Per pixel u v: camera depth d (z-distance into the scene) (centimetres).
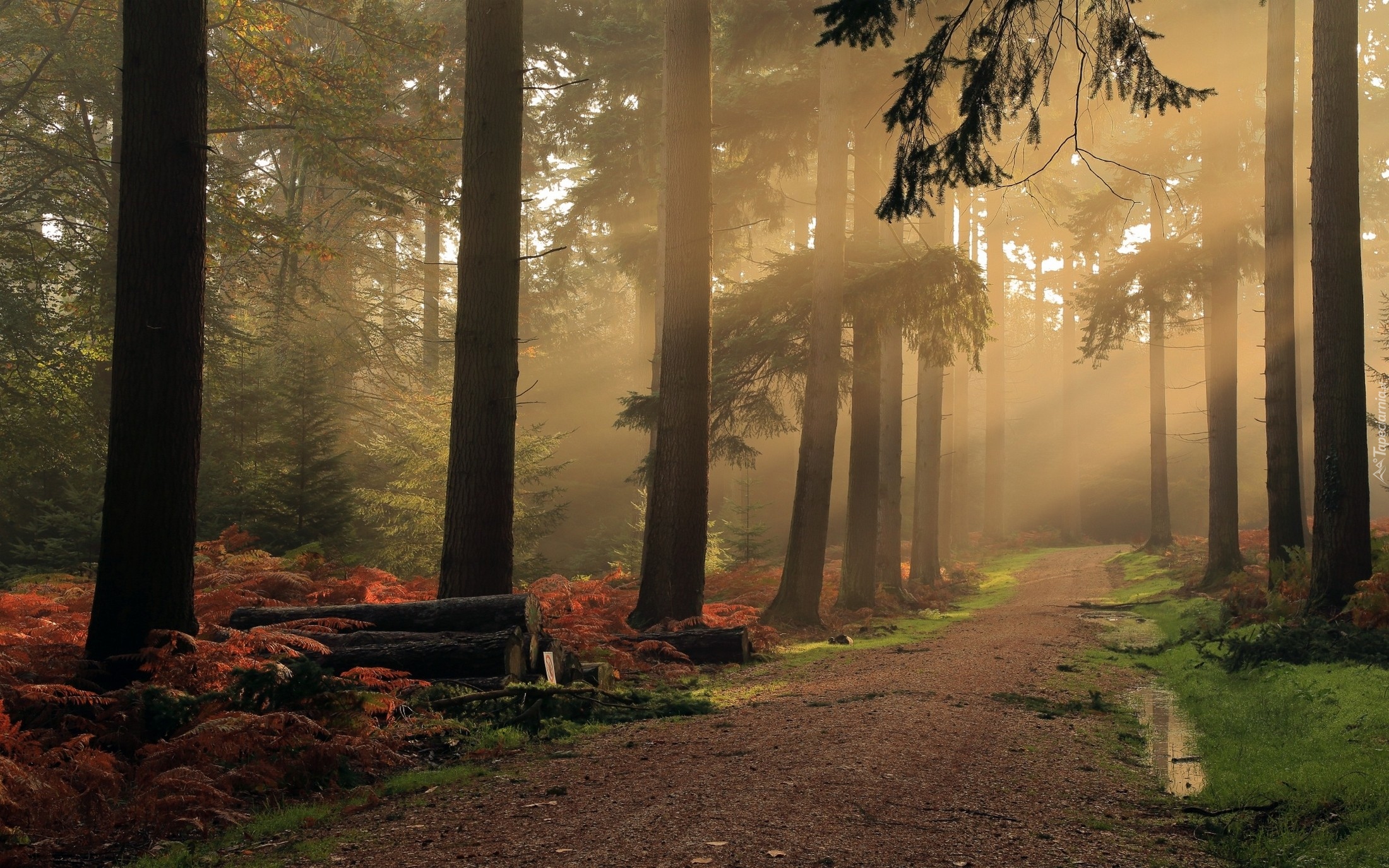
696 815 510
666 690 1029
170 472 824
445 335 3612
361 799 581
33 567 1961
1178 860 467
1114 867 448
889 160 2147
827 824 493
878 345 2027
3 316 2195
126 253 823
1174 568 2809
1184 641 1452
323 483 2098
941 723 786
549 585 1473
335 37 2980
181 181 839
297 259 3041
